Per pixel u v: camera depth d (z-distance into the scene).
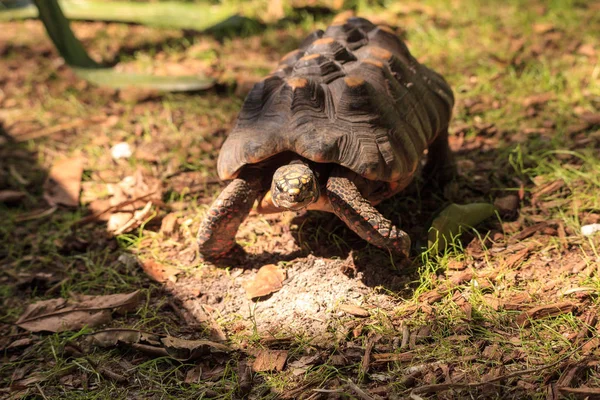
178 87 2.00
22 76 2.10
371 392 1.45
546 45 2.03
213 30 2.21
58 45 2.06
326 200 1.57
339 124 1.56
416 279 1.57
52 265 1.67
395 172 1.56
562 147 1.78
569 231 1.62
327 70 1.60
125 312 1.58
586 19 2.11
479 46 2.05
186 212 1.73
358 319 1.53
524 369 1.46
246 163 1.56
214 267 1.63
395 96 1.62
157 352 1.52
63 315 1.58
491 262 1.59
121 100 2.01
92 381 1.51
